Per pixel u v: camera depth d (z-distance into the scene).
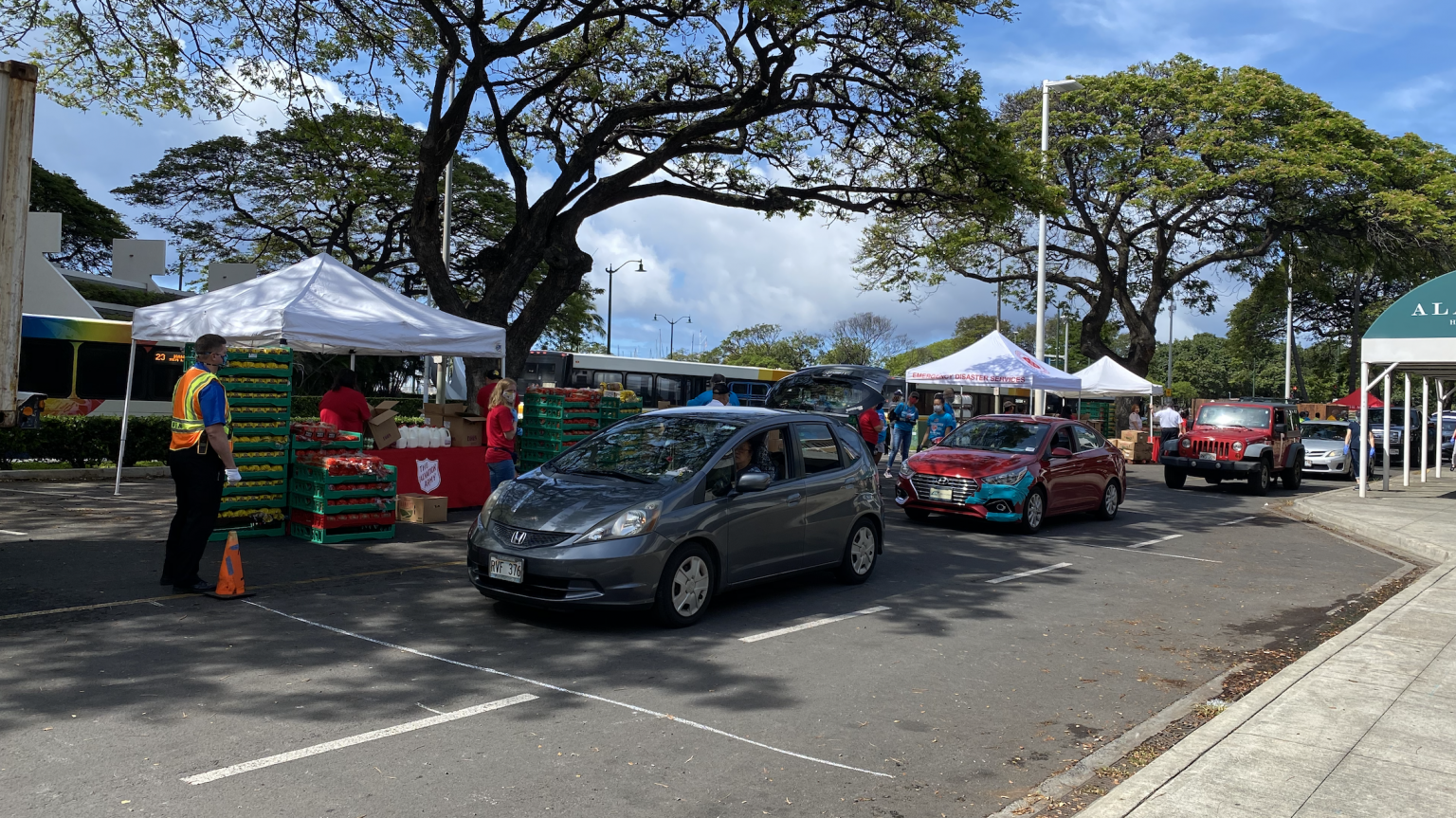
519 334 17.27
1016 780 4.51
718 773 4.40
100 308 26.77
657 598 6.86
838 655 6.55
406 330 11.70
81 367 20.42
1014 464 12.88
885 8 16.09
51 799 3.80
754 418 8.11
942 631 7.38
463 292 33.25
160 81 14.63
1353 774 4.32
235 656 5.88
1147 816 3.85
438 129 15.51
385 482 10.28
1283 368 79.00
